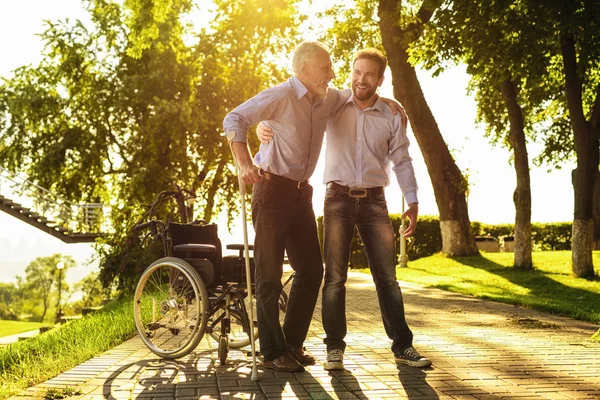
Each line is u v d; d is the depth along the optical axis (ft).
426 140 77.00
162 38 104.37
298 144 15.89
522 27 52.26
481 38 53.78
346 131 16.94
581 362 17.16
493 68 54.75
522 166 65.72
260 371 15.92
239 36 109.19
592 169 55.93
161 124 102.37
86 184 117.80
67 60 110.93
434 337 21.99
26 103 111.75
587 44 50.42
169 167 105.09
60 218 113.80
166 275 20.95
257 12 109.60
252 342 15.14
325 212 17.01
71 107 114.93
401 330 16.76
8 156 114.83
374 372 15.70
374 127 16.89
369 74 16.43
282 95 15.64
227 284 18.29
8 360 19.33
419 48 59.00
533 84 54.65
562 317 29.09
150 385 14.43
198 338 17.30
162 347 19.27
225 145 109.29
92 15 113.70
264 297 15.98
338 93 17.11
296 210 16.17
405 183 17.22
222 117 107.55
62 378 15.23
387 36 75.00
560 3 49.88
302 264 16.57
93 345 19.93
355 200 16.78
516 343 20.56
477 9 53.57
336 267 16.55
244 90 111.34
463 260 73.72
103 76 111.65
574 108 55.77
